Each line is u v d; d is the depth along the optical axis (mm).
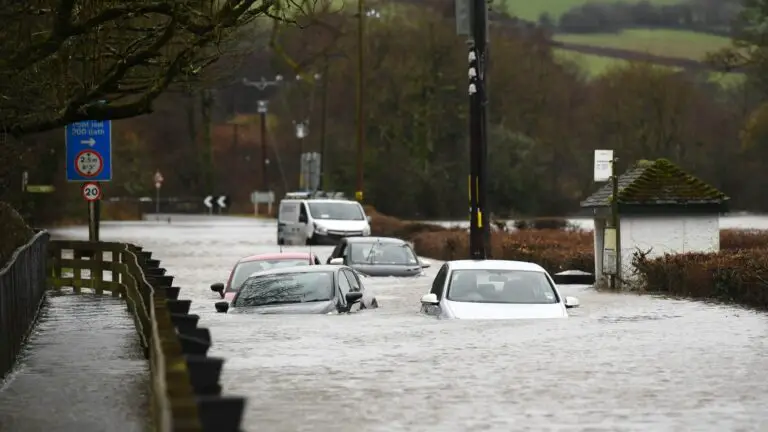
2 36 49719
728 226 191000
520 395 37781
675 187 84750
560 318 59562
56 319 68750
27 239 67500
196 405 20594
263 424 33219
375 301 73688
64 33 44344
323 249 153625
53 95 56906
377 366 44219
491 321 58500
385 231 176000
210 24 45250
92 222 94688
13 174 104500
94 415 37094
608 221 85562
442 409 35438
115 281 85875
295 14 44594
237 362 45406
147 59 47875
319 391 38719
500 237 121812
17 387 42594
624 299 74312
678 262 77750
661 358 46156
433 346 49719
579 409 35375
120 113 48875
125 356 51531
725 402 36500
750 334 54188
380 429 32500
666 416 34250
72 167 93625
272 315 62812
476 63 92375
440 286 63625
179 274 105375
